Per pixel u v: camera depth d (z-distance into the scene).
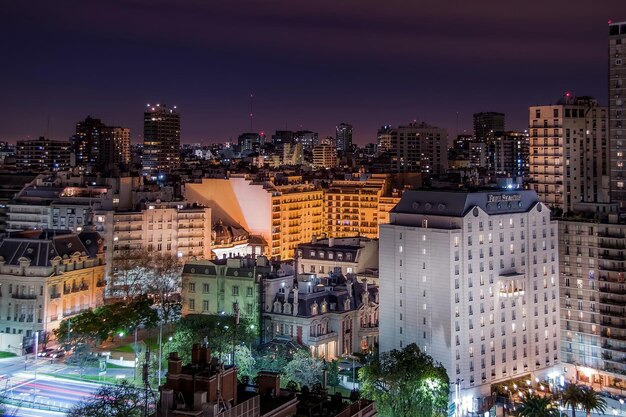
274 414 111.06
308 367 196.00
